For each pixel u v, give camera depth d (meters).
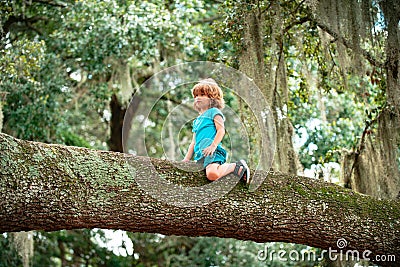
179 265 9.77
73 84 8.10
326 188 4.12
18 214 3.47
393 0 4.98
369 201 4.18
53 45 7.56
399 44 4.99
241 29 5.32
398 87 5.09
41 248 9.88
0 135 3.54
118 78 8.06
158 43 7.62
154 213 3.71
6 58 6.23
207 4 7.80
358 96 6.39
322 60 5.94
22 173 3.46
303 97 6.25
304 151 6.95
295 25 5.68
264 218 3.88
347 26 4.95
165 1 7.55
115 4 7.05
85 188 3.60
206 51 7.07
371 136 5.69
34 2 7.59
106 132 9.20
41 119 7.20
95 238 10.13
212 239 9.49
